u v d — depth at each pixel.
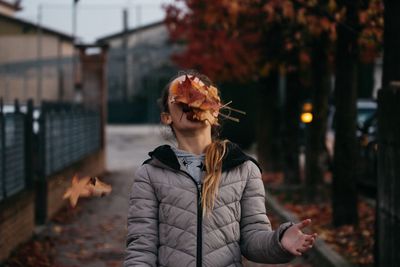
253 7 12.09
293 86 16.38
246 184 3.64
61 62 45.41
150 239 3.57
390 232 6.86
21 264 9.08
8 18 47.53
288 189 15.96
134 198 3.63
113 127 54.19
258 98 19.34
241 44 15.88
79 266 9.24
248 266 9.14
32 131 11.14
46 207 12.41
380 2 10.24
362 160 15.52
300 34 13.76
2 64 45.06
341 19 10.54
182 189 3.56
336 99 11.10
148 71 59.97
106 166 24.12
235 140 32.56
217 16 12.66
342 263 8.65
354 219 11.09
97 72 23.25
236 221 3.59
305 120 14.30
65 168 14.81
